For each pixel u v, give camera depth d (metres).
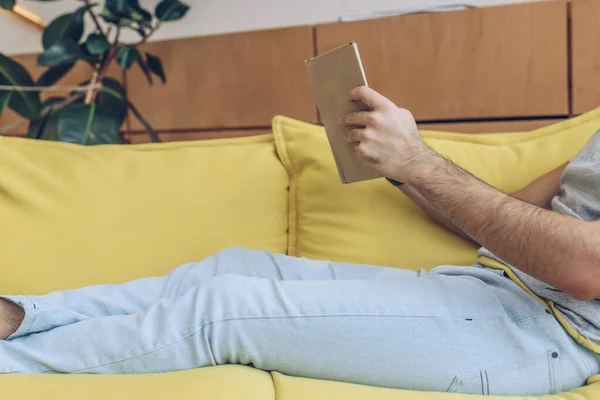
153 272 0.98
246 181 1.05
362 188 1.03
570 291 0.61
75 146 1.10
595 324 0.68
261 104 1.65
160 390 0.60
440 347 0.67
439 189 0.72
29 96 1.52
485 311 0.69
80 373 0.66
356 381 0.68
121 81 1.78
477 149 1.07
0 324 0.69
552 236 0.61
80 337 0.67
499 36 1.40
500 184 1.02
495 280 0.76
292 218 1.10
